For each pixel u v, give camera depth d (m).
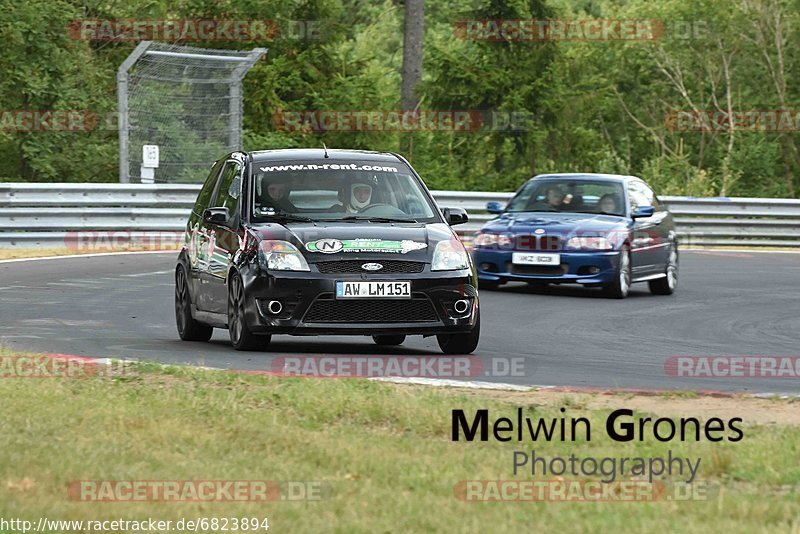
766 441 26.86
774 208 101.94
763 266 83.62
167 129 105.69
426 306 39.75
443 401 30.66
